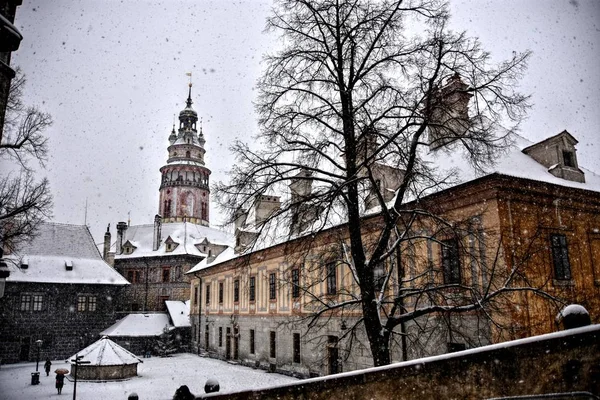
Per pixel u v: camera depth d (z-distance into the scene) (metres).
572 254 17.02
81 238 53.31
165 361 42.75
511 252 15.06
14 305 44.47
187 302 56.91
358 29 11.66
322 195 10.98
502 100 10.77
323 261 13.50
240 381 27.77
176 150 73.62
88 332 48.19
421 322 17.28
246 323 35.44
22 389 29.22
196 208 70.94
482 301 10.48
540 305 15.27
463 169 17.25
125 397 25.97
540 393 5.50
